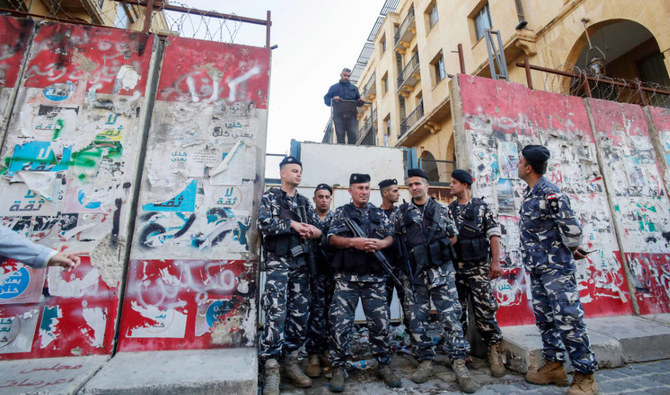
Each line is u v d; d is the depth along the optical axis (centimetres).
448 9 1327
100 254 273
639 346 326
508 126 416
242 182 314
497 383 273
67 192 281
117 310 267
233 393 218
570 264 260
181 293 282
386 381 264
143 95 312
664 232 459
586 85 497
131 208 294
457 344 268
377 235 291
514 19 967
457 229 311
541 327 279
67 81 304
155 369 231
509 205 389
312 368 289
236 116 329
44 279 263
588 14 778
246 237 302
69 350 255
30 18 313
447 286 282
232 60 345
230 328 282
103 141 296
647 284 430
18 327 254
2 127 285
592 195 436
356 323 472
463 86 409
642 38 832
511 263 376
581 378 242
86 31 319
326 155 561
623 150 471
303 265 278
